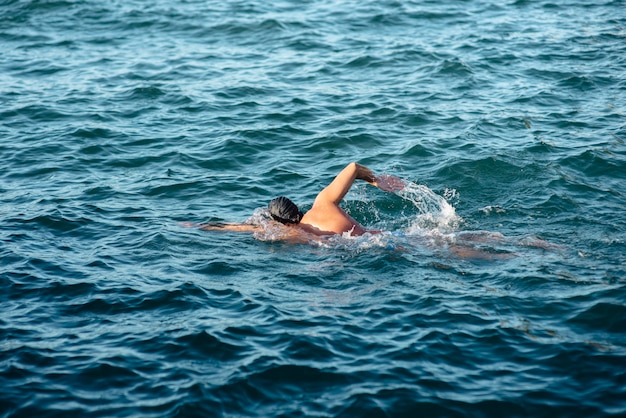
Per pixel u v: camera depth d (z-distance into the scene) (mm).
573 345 5449
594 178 8891
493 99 11820
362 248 7227
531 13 16672
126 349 5500
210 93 12383
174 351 5465
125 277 6660
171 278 6637
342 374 5180
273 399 4922
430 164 9484
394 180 7754
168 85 12766
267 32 15812
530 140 10094
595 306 5945
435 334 5652
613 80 12414
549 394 4910
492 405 4824
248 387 5031
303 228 7609
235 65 13844
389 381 5094
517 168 9188
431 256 7012
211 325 5816
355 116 11289
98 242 7418
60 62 14117
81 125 10984
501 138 10250
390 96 12094
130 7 17906
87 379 5137
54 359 5367
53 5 18000
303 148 10203
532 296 6176
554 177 8859
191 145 10305
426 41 14906
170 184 9031
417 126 10844
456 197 8555
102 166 9617
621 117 10836
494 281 6473
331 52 14445
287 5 17938
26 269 6762
